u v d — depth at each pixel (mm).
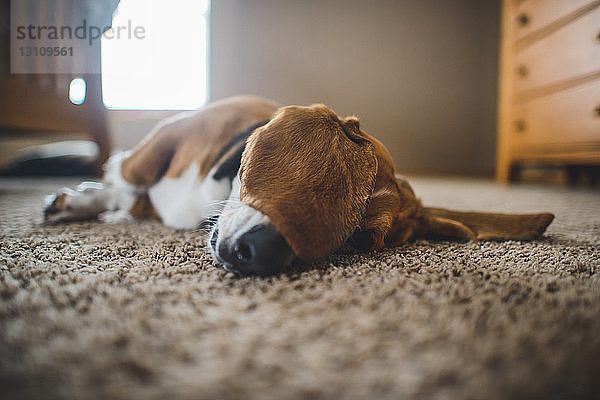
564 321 534
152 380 399
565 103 2658
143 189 1336
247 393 380
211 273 727
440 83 4598
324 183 679
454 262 830
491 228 1106
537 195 2385
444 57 4570
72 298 586
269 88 4453
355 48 4500
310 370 417
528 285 682
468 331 495
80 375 401
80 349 446
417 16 4516
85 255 852
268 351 449
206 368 417
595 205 1943
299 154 704
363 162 755
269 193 668
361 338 478
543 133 2893
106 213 1470
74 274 705
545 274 763
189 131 1231
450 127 4652
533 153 3020
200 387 386
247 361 425
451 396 383
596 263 861
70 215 1312
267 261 644
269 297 598
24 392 380
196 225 1165
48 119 2459
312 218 645
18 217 1387
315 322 517
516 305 590
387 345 464
